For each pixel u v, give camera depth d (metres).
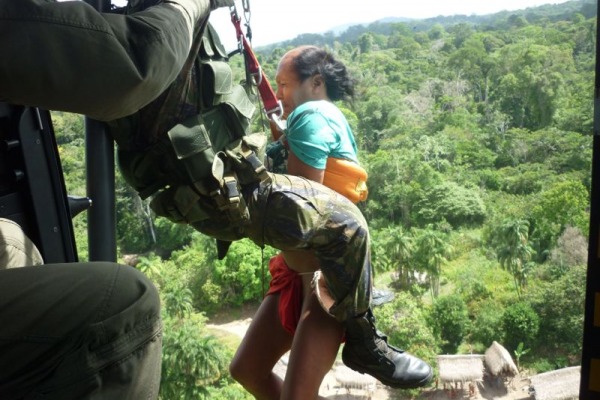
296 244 2.31
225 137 2.22
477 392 21.48
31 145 2.01
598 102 1.41
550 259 34.25
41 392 1.38
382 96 65.75
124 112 1.55
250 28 2.43
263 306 2.95
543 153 51.69
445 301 28.52
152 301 1.52
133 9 2.02
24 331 1.38
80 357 1.39
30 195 2.04
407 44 103.75
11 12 1.37
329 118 2.63
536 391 19.31
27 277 1.43
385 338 2.72
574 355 24.97
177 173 2.18
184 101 2.11
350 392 17.03
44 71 1.37
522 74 61.66
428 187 46.28
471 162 53.72
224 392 18.72
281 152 2.79
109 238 2.02
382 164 48.09
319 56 3.04
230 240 2.40
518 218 38.91
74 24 1.42
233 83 2.31
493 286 32.97
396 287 33.59
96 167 2.02
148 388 1.54
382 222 46.62
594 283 1.45
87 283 1.44
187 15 1.78
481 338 27.50
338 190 2.71
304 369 2.50
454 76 76.38
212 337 19.48
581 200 38.44
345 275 2.38
